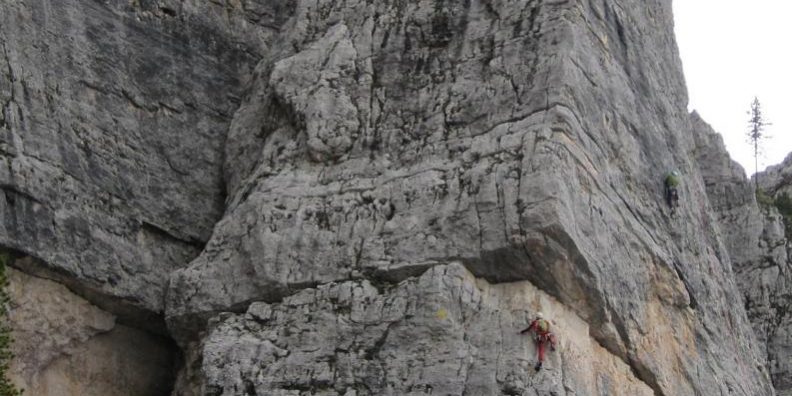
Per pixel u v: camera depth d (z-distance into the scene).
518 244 29.42
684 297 33.94
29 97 32.12
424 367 29.06
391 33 34.22
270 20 38.56
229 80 36.91
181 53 36.16
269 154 33.53
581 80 32.06
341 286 30.61
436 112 32.41
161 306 32.84
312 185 32.38
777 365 46.25
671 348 33.16
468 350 29.05
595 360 30.61
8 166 30.89
